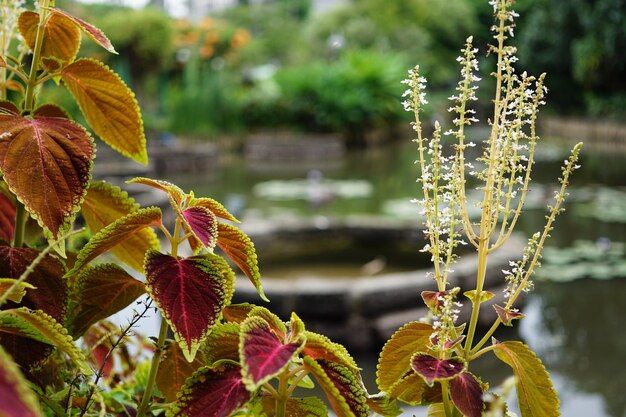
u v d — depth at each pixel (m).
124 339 0.95
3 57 0.94
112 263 0.83
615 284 7.23
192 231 0.75
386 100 24.41
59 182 0.79
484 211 0.80
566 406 4.54
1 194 1.01
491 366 4.73
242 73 28.48
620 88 25.28
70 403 0.80
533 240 0.81
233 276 0.81
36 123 0.82
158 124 22.41
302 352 0.75
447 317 0.78
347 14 36.38
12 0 1.04
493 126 0.80
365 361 5.27
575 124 25.92
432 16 34.91
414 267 7.53
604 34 23.38
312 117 23.20
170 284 0.74
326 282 5.71
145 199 8.05
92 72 0.92
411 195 13.61
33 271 0.85
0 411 0.41
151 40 22.48
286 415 0.78
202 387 0.72
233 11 45.00
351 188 14.67
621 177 15.57
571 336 5.82
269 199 13.48
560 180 0.80
